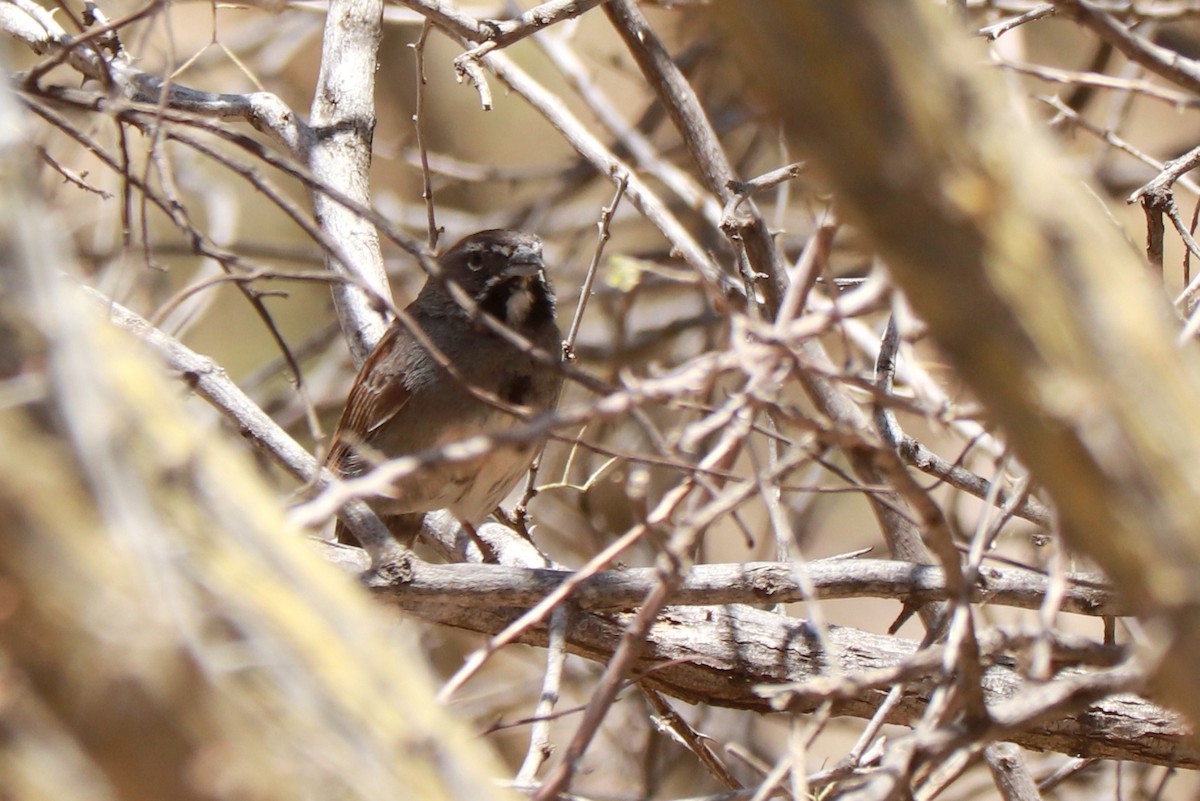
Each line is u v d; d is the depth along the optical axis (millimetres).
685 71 13414
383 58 20922
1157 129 17859
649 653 7492
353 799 3463
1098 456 3422
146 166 6164
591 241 17891
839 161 3424
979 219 3365
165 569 3391
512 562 9180
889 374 7828
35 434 3354
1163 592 3461
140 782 3352
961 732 4703
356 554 7664
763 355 4930
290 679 3463
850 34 3311
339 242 10266
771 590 7316
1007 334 3412
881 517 8656
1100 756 7293
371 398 9797
